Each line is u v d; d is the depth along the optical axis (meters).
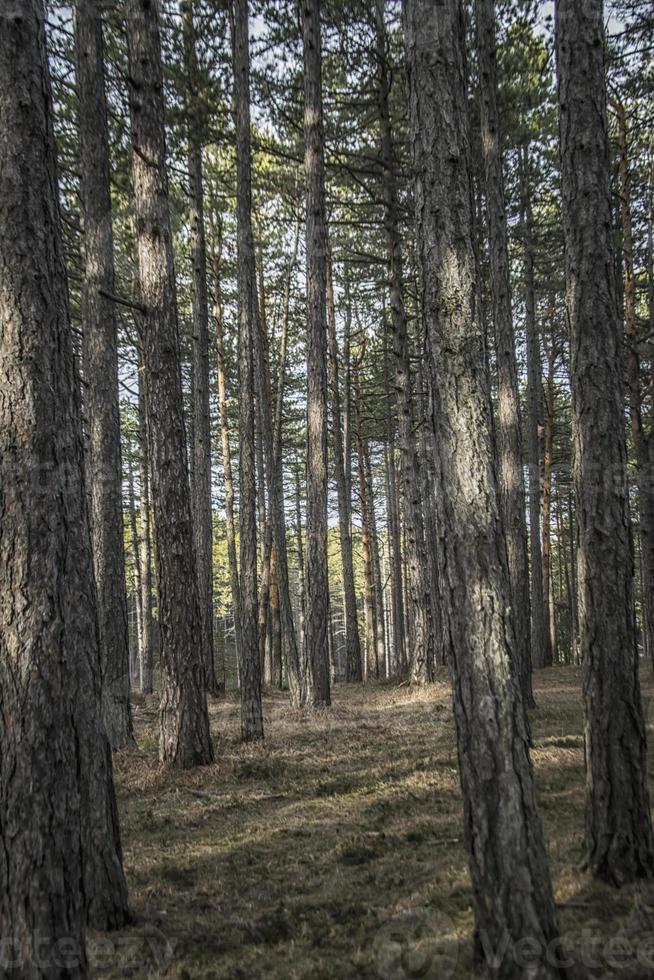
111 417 10.29
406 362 16.39
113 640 10.37
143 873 5.53
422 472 21.06
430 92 4.17
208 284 21.36
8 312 3.52
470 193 4.19
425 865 5.28
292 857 5.73
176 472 9.30
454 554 3.92
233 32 12.72
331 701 15.05
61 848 3.27
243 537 10.99
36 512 3.45
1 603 3.38
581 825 5.75
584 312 5.15
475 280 4.14
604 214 5.19
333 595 46.12
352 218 20.73
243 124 11.77
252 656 10.88
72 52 10.86
